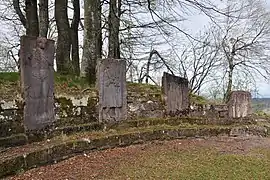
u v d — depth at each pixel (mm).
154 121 10680
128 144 8812
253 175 6430
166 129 9945
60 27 14125
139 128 9875
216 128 11094
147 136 9359
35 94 8086
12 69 21703
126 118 10383
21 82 7883
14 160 5867
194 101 13688
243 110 13234
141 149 8430
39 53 8219
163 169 6602
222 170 6680
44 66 8344
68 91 9656
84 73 12523
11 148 6754
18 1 17016
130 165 6855
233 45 24016
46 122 8344
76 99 9562
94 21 12969
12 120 7609
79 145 7566
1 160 5688
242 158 7805
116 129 9562
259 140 10719
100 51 14523
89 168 6559
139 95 11609
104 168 6586
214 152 8414
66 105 9297
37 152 6469
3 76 9336
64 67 13742
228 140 10375
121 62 10344
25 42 7902
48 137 7965
